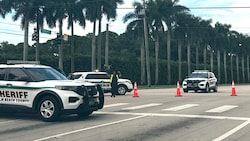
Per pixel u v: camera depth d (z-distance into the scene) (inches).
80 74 1048.2
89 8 2087.8
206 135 382.9
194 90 1251.2
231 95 1018.1
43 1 1959.9
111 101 800.9
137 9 2464.3
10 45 2795.3
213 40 3538.4
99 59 2187.5
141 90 1471.5
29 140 360.2
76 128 427.8
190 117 519.5
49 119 479.2
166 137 372.2
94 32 2124.8
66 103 470.0
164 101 795.4
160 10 2527.1
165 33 2758.4
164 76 3043.8
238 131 406.3
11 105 501.0
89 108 487.2
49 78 509.0
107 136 377.4
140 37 2495.1
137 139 362.0
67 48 2517.2
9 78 509.4
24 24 1959.9
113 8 2143.2
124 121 482.0
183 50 4252.0
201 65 3754.9
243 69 4488.2
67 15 2075.5
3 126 448.8
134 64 2647.6
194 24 2906.0
